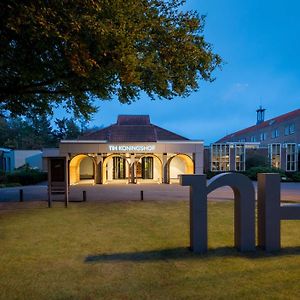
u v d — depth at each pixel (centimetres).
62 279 482
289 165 3388
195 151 2752
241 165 3372
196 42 1043
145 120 3284
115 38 768
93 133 3047
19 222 934
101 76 908
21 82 1030
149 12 916
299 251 621
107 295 423
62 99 1373
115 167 3123
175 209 1177
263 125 5747
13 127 5588
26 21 661
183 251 626
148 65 919
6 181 2517
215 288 441
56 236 757
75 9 723
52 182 1270
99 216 1034
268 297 411
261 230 646
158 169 3131
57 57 827
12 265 548
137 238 734
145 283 464
